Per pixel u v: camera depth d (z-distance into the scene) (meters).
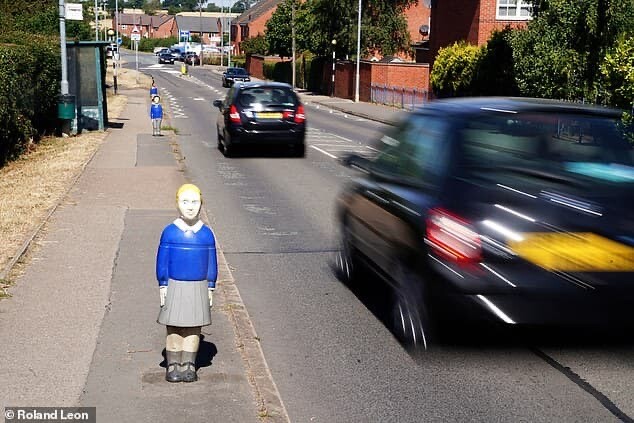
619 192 5.88
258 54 90.56
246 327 6.66
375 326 6.87
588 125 6.55
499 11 34.31
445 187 5.95
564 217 5.59
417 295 5.91
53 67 22.23
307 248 9.95
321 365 5.94
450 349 6.19
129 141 21.84
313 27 55.38
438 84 33.97
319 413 5.08
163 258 5.22
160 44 148.25
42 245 9.20
